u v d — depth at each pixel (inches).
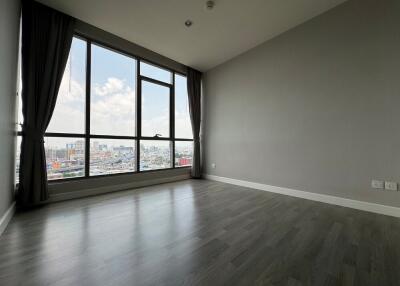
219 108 181.5
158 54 161.8
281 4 108.9
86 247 62.4
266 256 58.8
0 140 70.8
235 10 112.2
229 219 87.9
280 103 137.6
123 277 48.5
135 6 106.7
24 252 59.0
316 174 119.4
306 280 48.3
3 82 73.0
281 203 112.8
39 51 102.8
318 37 118.7
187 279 48.1
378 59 97.7
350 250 62.6
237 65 165.8
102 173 133.4
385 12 95.9
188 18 118.1
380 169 96.9
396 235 73.1
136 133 151.7
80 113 123.2
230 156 171.5
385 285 46.7
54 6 105.3
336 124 111.6
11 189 89.9
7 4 75.2
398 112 92.1
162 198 120.5
